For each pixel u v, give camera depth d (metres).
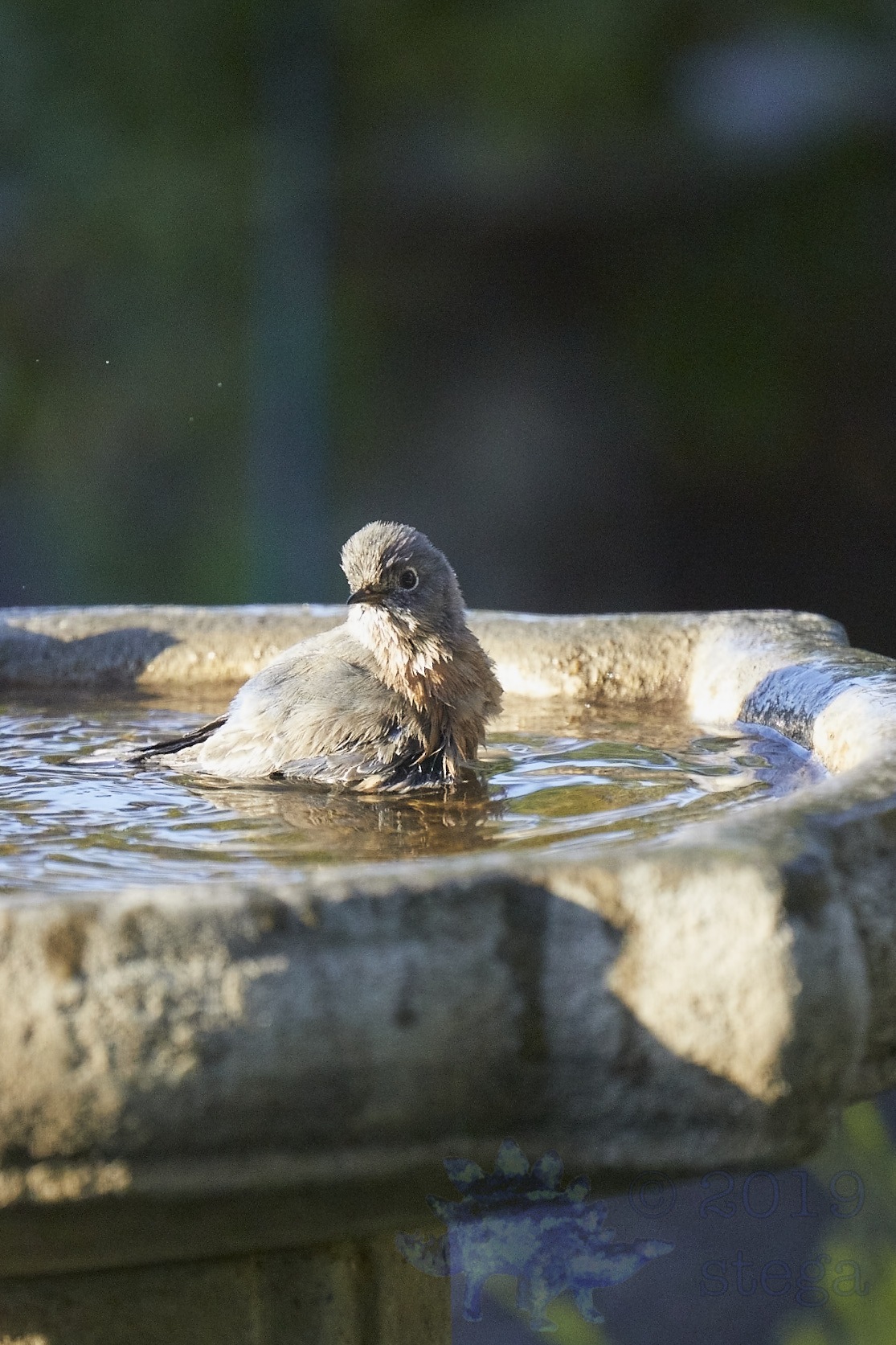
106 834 7.01
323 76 36.47
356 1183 4.46
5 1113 4.20
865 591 36.41
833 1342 10.51
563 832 6.88
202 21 35.88
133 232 35.41
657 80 37.66
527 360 38.62
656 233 37.81
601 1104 4.50
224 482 35.78
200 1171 4.31
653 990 4.44
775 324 37.41
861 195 36.50
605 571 37.16
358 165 36.66
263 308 36.16
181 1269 5.65
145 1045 4.18
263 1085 4.26
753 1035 4.43
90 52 35.53
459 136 37.34
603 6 37.25
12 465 35.16
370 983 4.29
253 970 4.21
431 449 37.81
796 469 37.59
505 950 4.39
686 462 38.03
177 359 35.75
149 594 34.62
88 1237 4.54
